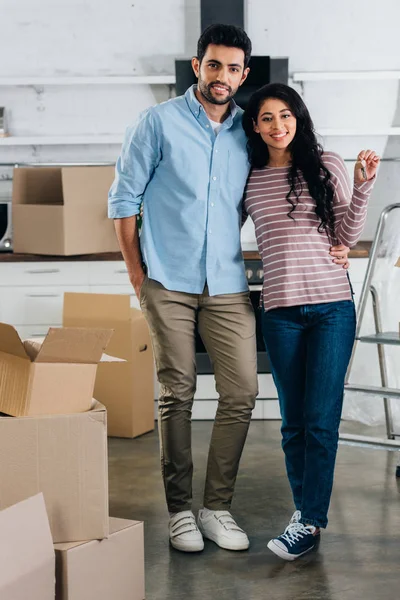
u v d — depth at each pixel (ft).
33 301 17.13
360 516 11.68
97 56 19.02
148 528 11.32
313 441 10.07
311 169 9.91
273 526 11.33
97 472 8.21
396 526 11.30
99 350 8.09
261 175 10.27
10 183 19.39
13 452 8.00
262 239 10.23
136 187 10.30
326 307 10.07
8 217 19.08
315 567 10.02
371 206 19.29
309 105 19.15
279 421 17.07
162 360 10.52
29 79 18.40
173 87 19.20
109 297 15.58
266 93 9.80
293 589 9.46
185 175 10.11
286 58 17.99
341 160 10.24
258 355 17.01
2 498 8.01
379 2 18.80
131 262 10.68
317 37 18.85
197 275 10.32
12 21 18.93
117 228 10.53
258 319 16.93
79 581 8.11
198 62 10.03
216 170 10.13
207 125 10.05
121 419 15.79
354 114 19.17
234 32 9.71
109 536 8.43
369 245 17.80
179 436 10.62
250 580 9.70
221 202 10.25
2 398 8.23
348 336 10.12
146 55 18.98
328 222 10.00
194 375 10.65
